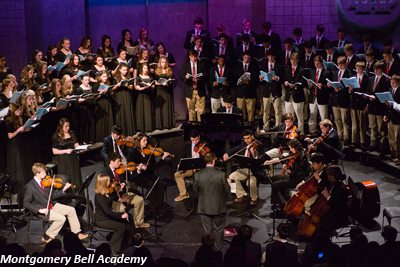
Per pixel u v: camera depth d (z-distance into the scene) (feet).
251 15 83.30
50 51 73.67
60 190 50.19
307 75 70.44
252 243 40.34
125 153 57.67
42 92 64.49
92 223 50.37
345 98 66.49
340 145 57.57
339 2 81.76
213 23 83.25
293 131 59.77
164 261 35.94
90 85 68.08
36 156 57.26
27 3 84.79
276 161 52.75
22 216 52.01
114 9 85.40
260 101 75.25
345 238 49.19
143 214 51.37
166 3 84.48
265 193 58.65
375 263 36.91
